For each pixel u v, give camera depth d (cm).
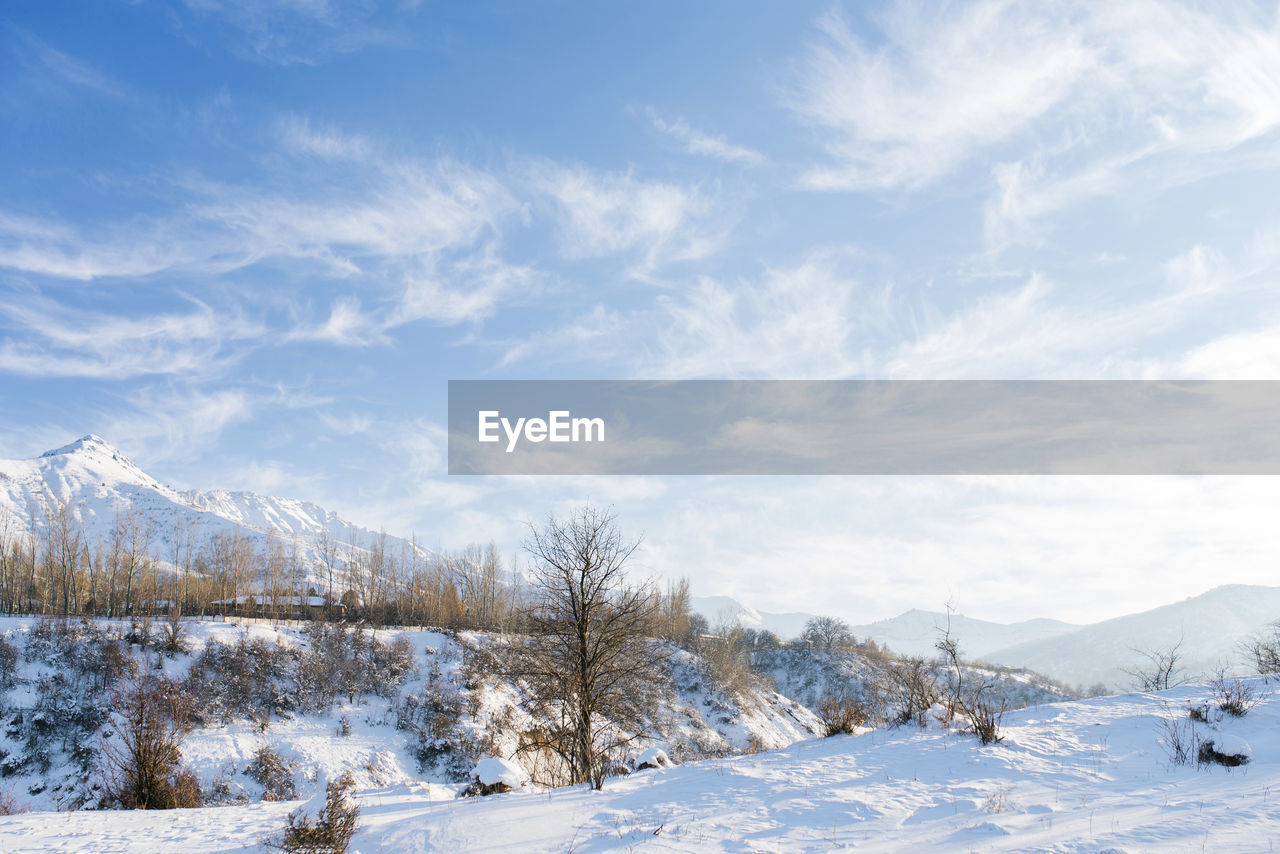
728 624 10650
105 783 3616
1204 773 1538
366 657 5878
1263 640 2688
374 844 1500
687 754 5125
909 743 2083
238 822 1939
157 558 9556
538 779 3206
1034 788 1514
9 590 7919
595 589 3331
